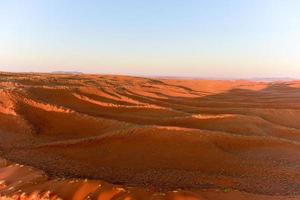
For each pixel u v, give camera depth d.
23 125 18.45
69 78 51.69
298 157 15.98
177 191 9.66
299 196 10.84
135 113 23.91
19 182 10.20
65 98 25.80
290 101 38.88
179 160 14.35
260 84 64.06
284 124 25.97
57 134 18.08
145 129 16.83
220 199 9.45
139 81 62.81
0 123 18.78
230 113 27.58
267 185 12.48
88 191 9.40
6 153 14.75
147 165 13.77
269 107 33.25
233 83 65.81
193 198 9.15
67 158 14.36
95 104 25.44
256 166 14.38
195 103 34.12
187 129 17.02
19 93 22.62
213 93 47.81
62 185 9.74
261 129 21.11
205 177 12.85
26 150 15.26
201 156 14.85
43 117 20.06
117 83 50.06
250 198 9.96
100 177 12.42
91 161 14.09
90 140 16.11
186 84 63.25
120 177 12.55
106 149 15.32
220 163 14.37
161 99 35.62
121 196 9.09
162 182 12.20
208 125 20.81
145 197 9.09
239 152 16.03
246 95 45.78
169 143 15.77
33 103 21.50
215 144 16.12
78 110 22.69
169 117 22.53
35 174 10.91
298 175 13.73
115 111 24.19
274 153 16.28
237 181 12.65
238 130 20.28
